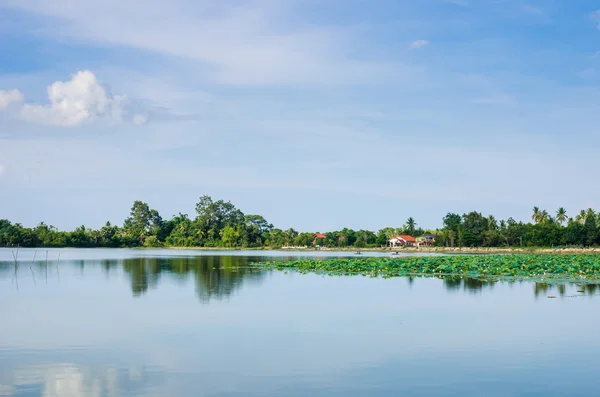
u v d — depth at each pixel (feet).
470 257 263.29
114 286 137.39
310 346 69.87
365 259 247.91
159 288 132.57
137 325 83.51
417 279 158.20
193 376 57.67
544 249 417.69
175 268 207.21
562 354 66.39
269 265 226.58
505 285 139.64
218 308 99.96
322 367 60.75
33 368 60.64
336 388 54.03
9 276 169.07
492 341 72.84
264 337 75.05
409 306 102.63
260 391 53.16
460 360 63.62
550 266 193.47
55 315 92.63
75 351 67.82
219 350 67.97
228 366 61.16
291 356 65.21
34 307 101.60
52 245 547.08
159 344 71.05
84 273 180.45
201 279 157.48
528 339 74.13
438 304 105.09
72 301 109.60
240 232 605.73
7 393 52.70
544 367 61.11
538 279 156.35
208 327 81.87
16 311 96.89
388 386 54.70
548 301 109.19
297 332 78.23
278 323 85.05
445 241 536.83
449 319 88.63
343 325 83.46
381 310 97.96
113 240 592.60
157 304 104.78
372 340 73.31
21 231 533.55
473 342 72.18
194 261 266.98
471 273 179.42
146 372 59.11
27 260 271.08
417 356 65.41
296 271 191.42
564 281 150.00
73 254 375.45
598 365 61.72
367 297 115.75
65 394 52.42
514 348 69.21
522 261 220.02
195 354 66.13
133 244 609.83
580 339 74.23
